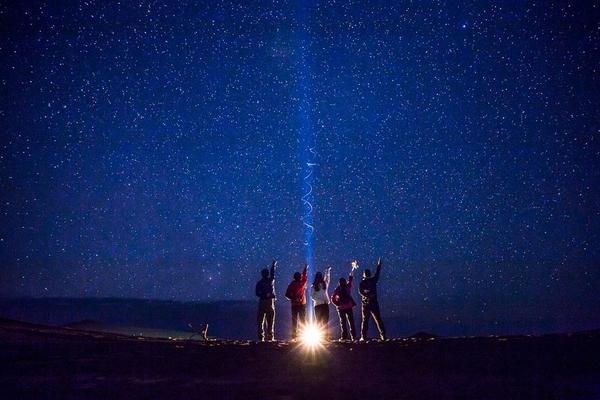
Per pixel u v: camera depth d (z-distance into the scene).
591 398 4.16
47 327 9.59
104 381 5.07
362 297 10.12
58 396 4.54
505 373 5.15
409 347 6.68
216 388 4.79
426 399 4.30
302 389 4.71
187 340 8.51
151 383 5.00
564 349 5.99
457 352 6.19
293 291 10.39
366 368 5.62
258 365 5.84
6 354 6.46
